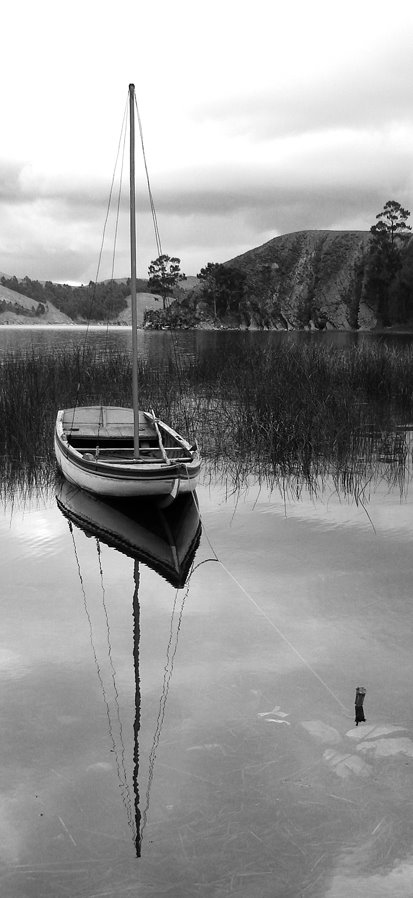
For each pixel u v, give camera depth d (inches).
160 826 175.3
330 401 721.6
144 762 200.8
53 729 218.1
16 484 534.0
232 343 2139.5
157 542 405.4
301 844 168.4
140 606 311.9
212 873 160.1
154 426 623.2
